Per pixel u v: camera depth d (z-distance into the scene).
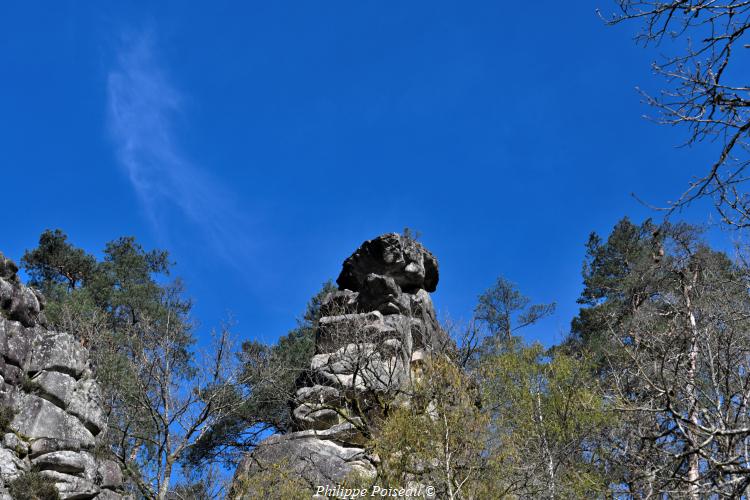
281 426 25.50
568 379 14.29
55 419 15.62
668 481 8.70
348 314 22.69
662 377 8.70
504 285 27.72
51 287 28.52
